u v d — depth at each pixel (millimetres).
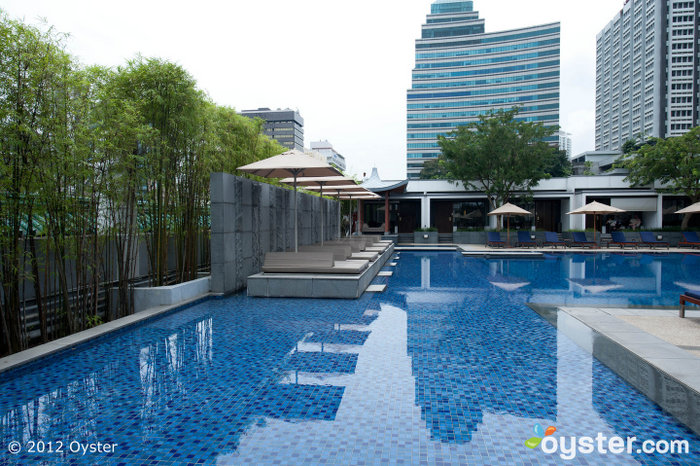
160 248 7910
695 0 90000
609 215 26359
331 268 8766
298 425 3221
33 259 5160
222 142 10516
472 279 11164
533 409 3479
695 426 3170
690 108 90688
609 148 120625
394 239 23406
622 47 111562
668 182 24203
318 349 5078
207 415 3396
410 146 100938
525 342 5328
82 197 5773
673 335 5477
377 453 2836
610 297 8469
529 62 93562
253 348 5137
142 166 7039
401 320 6523
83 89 5457
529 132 22969
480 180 24906
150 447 2926
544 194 26031
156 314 6582
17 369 4336
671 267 13727
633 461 2738
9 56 4453
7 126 4461
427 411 3441
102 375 4297
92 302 6250
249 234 9438
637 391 3801
